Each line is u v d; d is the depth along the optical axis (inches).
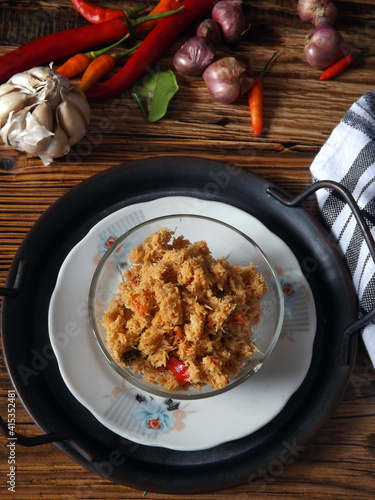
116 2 14.7
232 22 13.7
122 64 14.2
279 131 13.9
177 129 13.7
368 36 14.8
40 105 11.9
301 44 14.7
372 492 11.4
